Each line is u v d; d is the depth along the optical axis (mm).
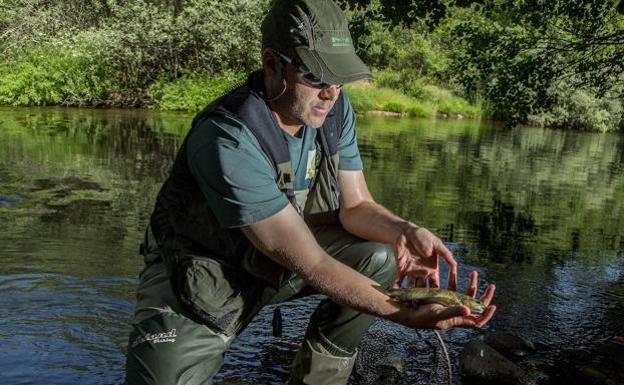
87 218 5809
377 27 24844
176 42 19016
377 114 24109
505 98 7484
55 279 3945
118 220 5766
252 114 1795
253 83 1864
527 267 5074
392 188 8766
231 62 19703
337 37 1779
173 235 1964
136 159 9695
